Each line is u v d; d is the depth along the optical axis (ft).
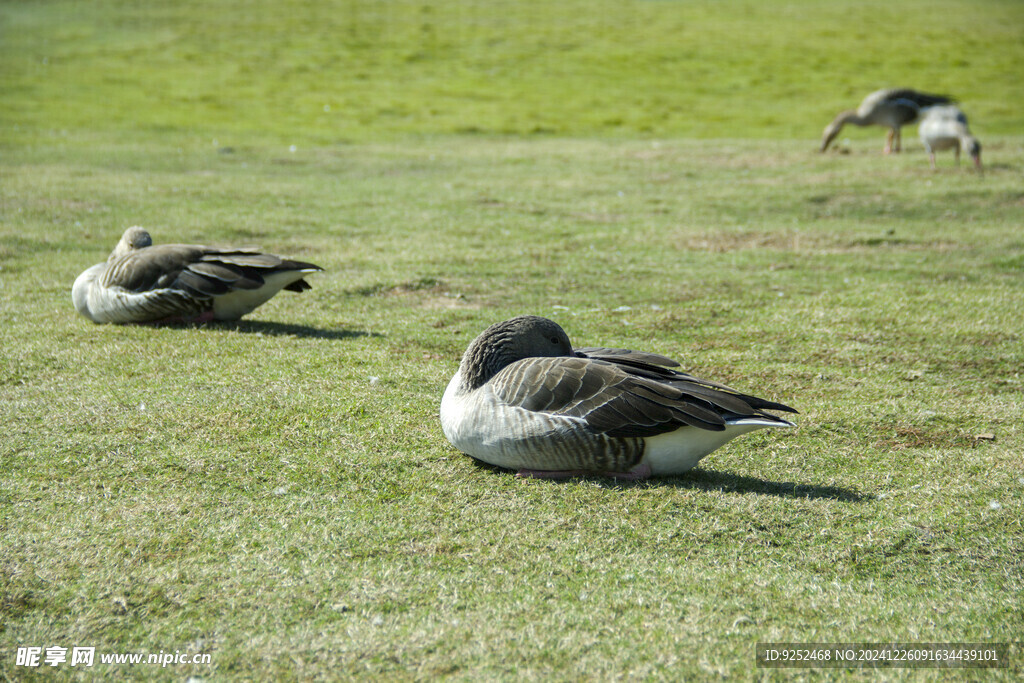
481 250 41.63
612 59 141.08
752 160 73.20
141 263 26.05
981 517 15.14
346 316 29.60
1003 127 95.71
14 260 36.11
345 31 155.53
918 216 51.70
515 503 15.29
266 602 12.41
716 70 135.03
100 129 83.41
